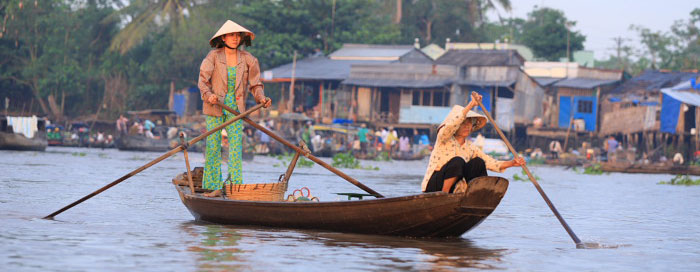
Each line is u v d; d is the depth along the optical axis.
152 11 77.62
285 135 55.72
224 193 12.12
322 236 10.36
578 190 23.66
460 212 9.90
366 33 72.69
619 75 65.81
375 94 62.00
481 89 60.75
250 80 12.61
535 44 82.69
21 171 23.17
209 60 12.33
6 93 78.38
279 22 70.44
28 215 11.75
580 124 61.41
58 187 17.33
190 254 8.49
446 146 10.68
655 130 57.12
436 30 90.88
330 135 58.81
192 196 11.66
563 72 66.81
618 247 10.22
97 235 9.81
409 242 10.06
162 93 77.94
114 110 76.56
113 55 78.69
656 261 9.06
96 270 7.38
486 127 60.00
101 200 14.61
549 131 59.75
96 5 85.00
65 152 45.81
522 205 16.77
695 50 90.06
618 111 58.88
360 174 29.95
